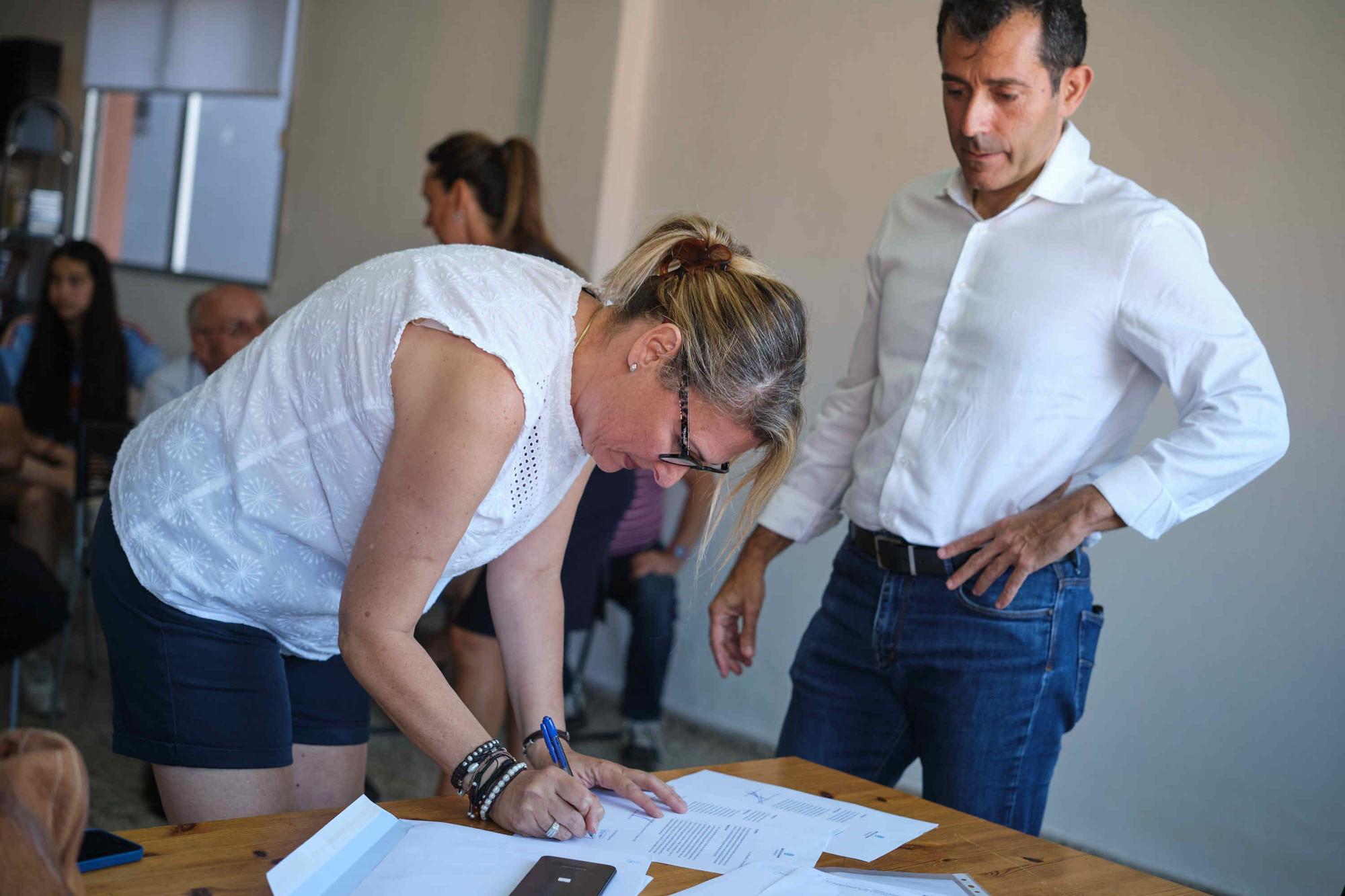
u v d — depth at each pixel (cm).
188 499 147
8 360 456
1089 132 324
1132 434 193
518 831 126
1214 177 302
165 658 150
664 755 374
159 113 660
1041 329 184
